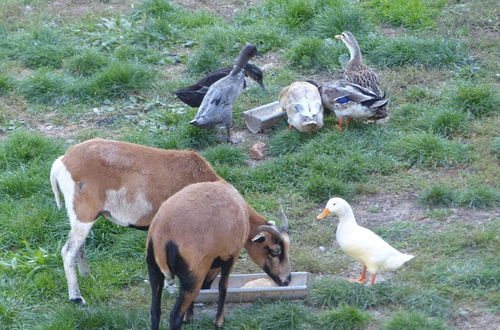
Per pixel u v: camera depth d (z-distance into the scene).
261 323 7.54
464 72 12.45
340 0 14.80
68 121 12.19
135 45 14.30
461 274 7.93
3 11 15.67
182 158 8.01
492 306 7.54
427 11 14.45
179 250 6.82
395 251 7.80
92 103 12.66
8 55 14.16
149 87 12.91
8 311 8.02
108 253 9.13
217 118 11.00
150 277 7.09
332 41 13.64
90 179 7.91
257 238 7.61
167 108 12.38
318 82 12.80
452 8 14.59
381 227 9.06
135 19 15.35
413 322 7.23
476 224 8.94
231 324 7.58
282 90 11.52
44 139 11.21
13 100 12.73
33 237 9.41
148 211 7.95
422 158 10.30
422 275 8.08
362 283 8.05
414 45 13.00
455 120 10.94
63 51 14.04
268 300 7.92
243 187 10.23
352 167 10.19
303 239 9.12
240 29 14.33
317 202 9.85
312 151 10.60
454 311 7.51
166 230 6.86
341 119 10.99
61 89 12.81
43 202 9.99
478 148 10.39
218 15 15.50
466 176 9.91
